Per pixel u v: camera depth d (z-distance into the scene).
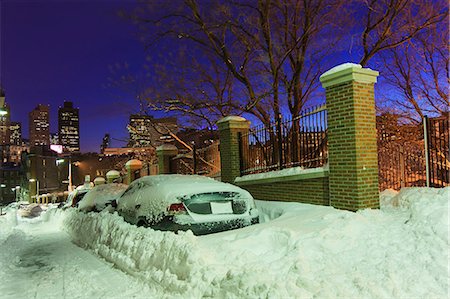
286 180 8.71
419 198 6.10
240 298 4.12
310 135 8.45
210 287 4.52
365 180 6.89
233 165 11.06
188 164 15.59
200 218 6.65
